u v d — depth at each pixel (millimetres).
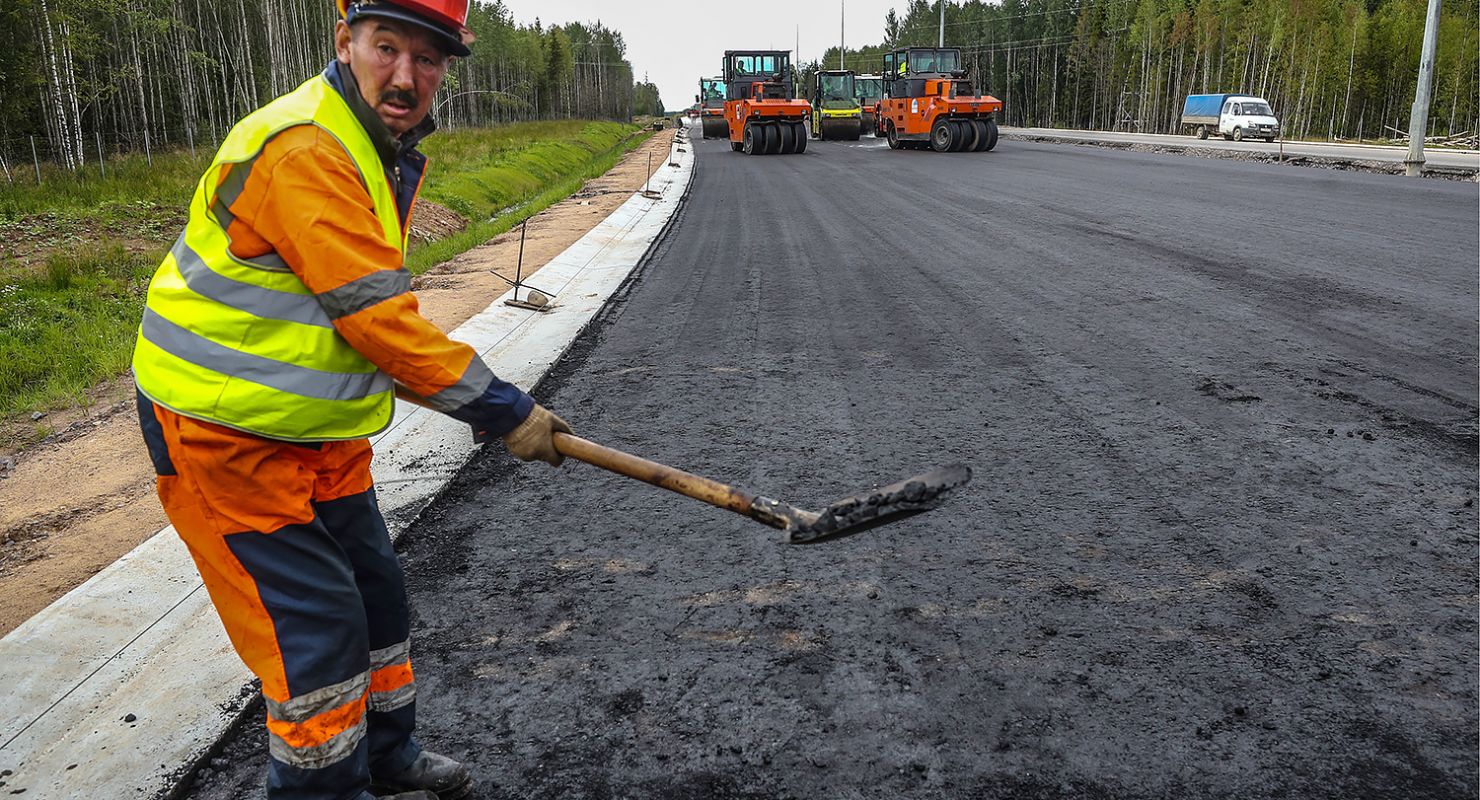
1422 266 8461
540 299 8078
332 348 1702
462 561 3467
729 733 2408
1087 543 3395
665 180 22125
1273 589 3031
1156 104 71000
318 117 1652
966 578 3166
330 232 1606
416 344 1672
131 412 6281
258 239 1636
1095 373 5551
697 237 12312
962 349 6203
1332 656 2654
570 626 2967
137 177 18594
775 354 6309
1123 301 7438
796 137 30859
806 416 4988
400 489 4129
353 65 1722
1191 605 2949
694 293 8617
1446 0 64750
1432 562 3174
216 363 1652
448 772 2188
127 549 3885
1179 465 4109
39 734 2482
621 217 14828
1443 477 3887
